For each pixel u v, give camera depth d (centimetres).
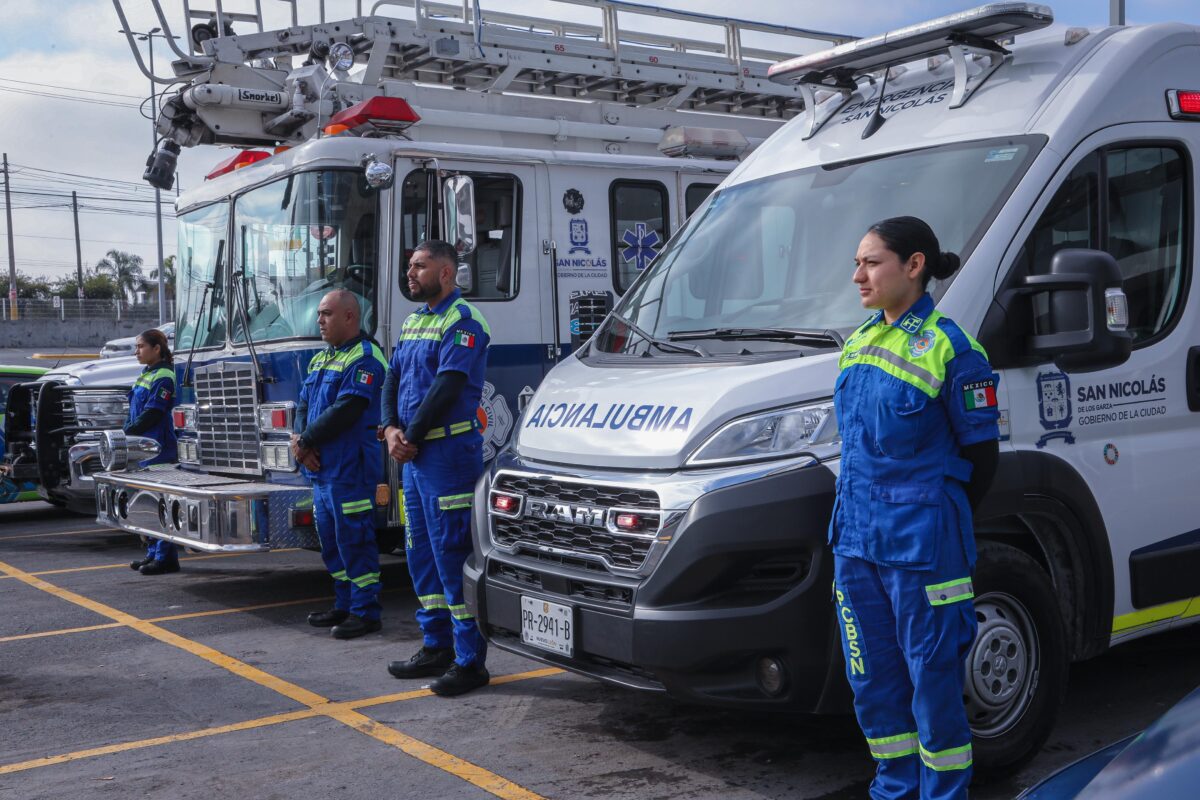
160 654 639
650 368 464
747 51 1020
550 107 902
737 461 396
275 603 771
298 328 716
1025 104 463
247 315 755
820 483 384
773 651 383
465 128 840
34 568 926
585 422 450
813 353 422
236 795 430
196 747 484
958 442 345
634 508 405
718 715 508
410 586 821
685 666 387
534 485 452
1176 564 465
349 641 659
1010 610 416
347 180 712
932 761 346
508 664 601
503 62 884
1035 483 417
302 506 705
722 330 466
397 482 718
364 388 634
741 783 429
